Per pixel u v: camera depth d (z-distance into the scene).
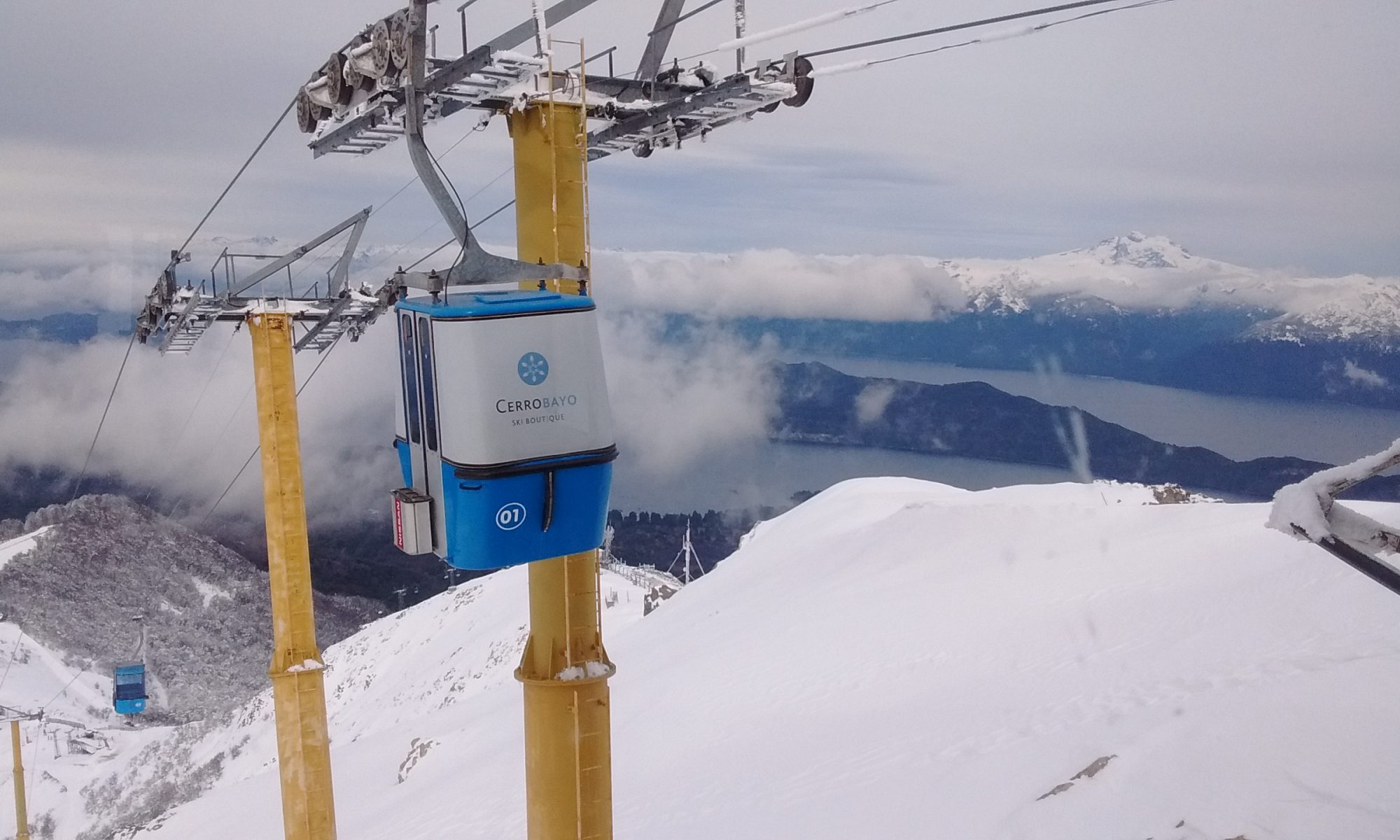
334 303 20.70
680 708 39.66
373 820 40.94
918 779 19.45
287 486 20.58
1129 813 13.24
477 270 9.24
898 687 32.25
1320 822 11.16
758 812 22.09
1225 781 13.11
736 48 9.40
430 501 9.21
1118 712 19.22
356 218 20.44
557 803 10.64
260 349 20.33
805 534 82.44
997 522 52.53
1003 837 14.34
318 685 20.77
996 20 8.18
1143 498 56.03
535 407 8.77
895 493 90.38
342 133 10.75
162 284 22.23
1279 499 5.73
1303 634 21.89
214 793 65.81
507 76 9.09
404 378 9.59
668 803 26.84
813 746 27.61
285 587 20.58
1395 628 19.62
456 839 32.38
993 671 29.94
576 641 10.51
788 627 47.31
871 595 48.09
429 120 9.98
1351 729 13.48
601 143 11.28
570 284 9.91
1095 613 32.62
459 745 49.03
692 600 72.88
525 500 8.80
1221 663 21.27
